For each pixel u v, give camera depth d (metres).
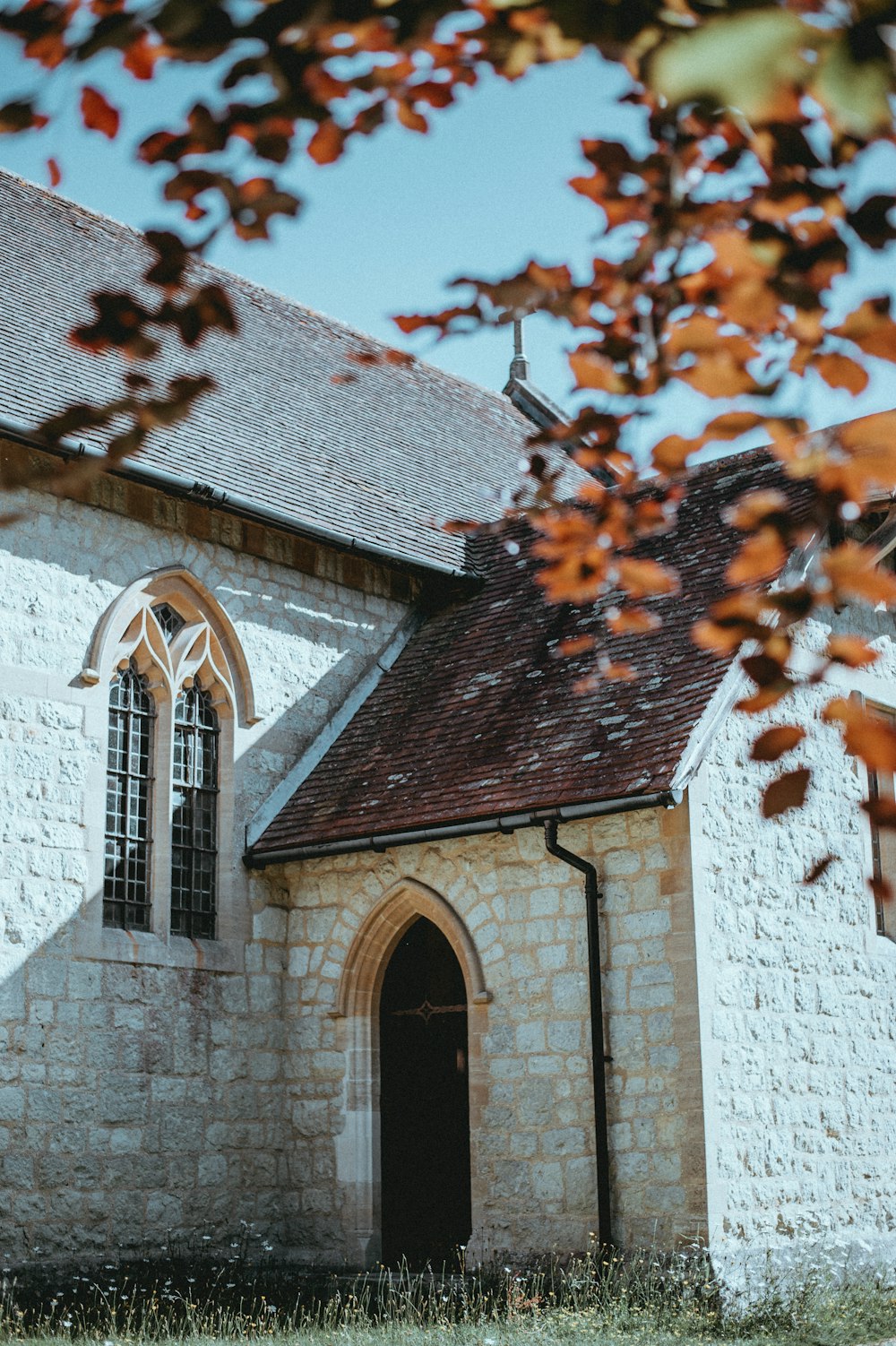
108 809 13.82
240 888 14.65
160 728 14.35
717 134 3.00
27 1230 12.16
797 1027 12.88
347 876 14.55
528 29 2.80
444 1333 9.74
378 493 17.27
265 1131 14.30
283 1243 14.19
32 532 13.34
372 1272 13.34
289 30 2.69
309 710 15.78
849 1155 13.12
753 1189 11.99
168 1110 13.50
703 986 11.98
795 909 13.19
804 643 13.92
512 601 16.70
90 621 13.69
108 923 13.60
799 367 2.88
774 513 2.88
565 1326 9.98
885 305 2.53
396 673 16.61
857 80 1.92
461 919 13.49
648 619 3.96
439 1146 13.82
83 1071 12.88
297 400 18.16
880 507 13.51
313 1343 9.55
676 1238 11.61
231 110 3.00
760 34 1.89
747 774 12.99
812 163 2.68
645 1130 11.96
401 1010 14.43
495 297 3.32
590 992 12.41
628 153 3.09
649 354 3.24
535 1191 12.48
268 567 15.65
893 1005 14.13
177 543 14.70
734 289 2.82
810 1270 12.24
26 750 12.92
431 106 3.20
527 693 14.70
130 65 2.81
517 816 12.82
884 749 2.60
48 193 17.94
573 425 3.55
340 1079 14.23
